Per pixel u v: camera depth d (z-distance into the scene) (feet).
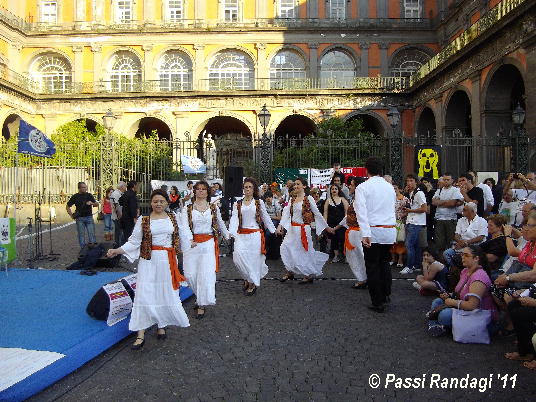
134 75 114.83
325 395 13.93
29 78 113.50
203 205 22.52
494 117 70.03
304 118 112.88
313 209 28.37
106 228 47.75
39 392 14.10
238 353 17.34
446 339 18.80
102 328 18.44
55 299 22.86
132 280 20.93
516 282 18.13
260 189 43.39
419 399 13.74
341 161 69.82
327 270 33.55
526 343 16.25
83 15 114.21
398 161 61.67
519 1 59.11
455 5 97.25
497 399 13.73
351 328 20.18
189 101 105.70
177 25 111.86
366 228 21.30
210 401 13.57
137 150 67.56
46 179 69.15
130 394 14.07
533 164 57.31
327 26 110.93
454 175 83.10
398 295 25.86
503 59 64.64
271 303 24.35
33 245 43.88
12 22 107.55
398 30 110.32
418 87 97.35
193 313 22.63
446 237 31.35
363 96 103.76
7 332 17.95
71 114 107.04
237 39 112.27
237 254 25.75
